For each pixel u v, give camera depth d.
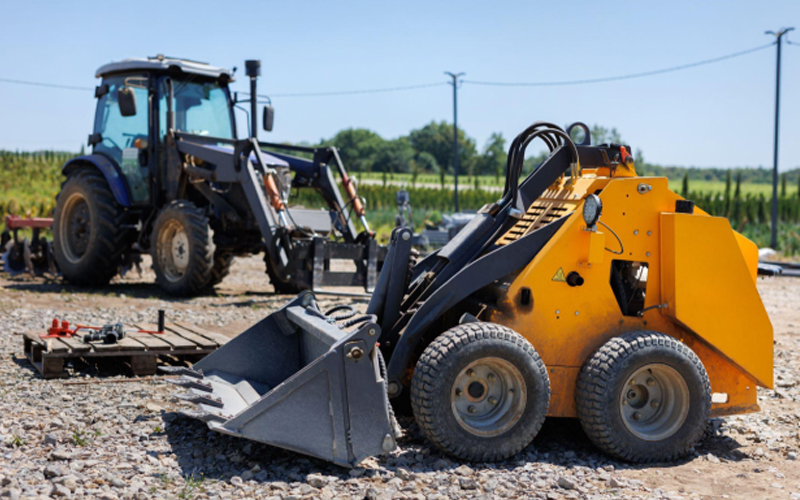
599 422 3.99
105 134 11.52
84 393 5.12
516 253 4.27
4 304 8.97
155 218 11.12
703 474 3.89
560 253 4.21
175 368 4.55
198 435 4.20
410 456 3.95
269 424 3.63
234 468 3.73
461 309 4.60
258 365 4.71
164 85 10.89
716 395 4.58
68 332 6.09
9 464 3.66
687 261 4.25
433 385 3.79
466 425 3.87
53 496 3.25
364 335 3.63
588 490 3.55
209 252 9.96
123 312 8.63
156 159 10.88
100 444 4.01
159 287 11.59
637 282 4.43
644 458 4.04
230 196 10.37
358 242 9.91
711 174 151.88
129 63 10.88
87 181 11.20
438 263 4.54
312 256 9.16
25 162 43.47
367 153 111.19
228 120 11.42
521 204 4.55
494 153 112.62
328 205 10.49
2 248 13.78
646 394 4.16
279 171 9.95
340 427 3.61
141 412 4.67
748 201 35.00
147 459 3.80
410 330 4.15
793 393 5.65
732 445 4.43
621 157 4.64
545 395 3.96
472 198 40.12
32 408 4.71
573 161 4.57
